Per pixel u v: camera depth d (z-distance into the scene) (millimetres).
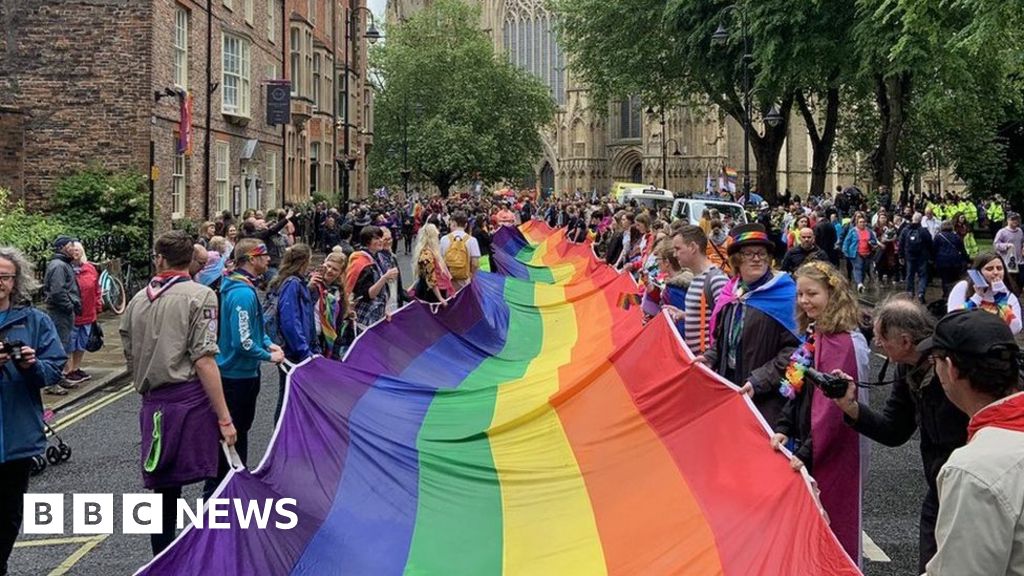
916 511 7945
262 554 5359
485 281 16109
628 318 12328
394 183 76812
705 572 5023
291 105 37594
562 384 9570
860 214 26547
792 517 4957
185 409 6316
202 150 27094
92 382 13516
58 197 21828
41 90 22609
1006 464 2814
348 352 9914
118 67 22641
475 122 74375
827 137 39969
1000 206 41594
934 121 45531
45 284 12734
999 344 3215
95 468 9320
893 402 5105
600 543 5883
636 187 50312
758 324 6344
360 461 6969
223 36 29531
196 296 6344
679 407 6559
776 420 6125
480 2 93500
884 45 26500
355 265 12070
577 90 89062
